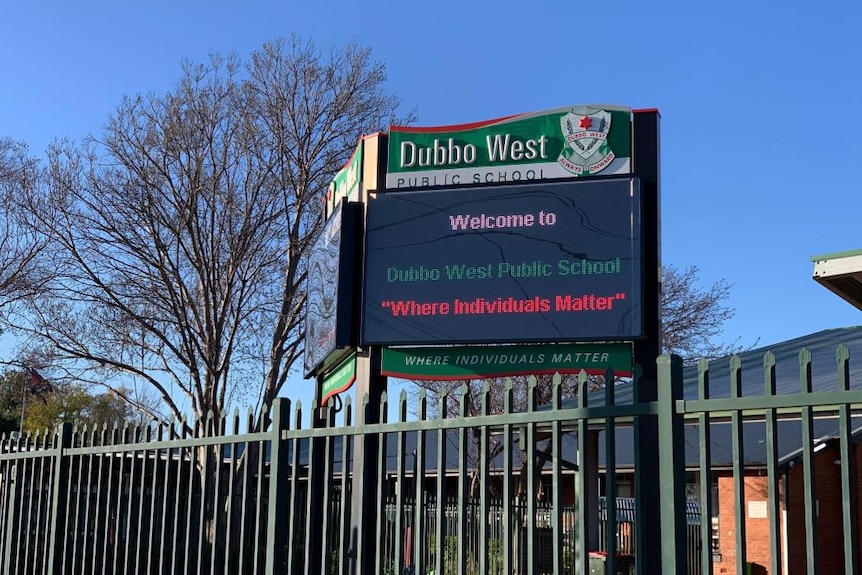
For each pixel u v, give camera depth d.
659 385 3.96
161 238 19.56
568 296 9.32
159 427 6.84
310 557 5.50
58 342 19.33
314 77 20.09
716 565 15.41
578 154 9.63
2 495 8.88
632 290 9.16
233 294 19.88
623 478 19.38
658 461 4.01
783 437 15.42
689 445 15.98
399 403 4.94
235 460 6.20
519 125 9.88
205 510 6.41
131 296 19.19
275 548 5.67
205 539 6.45
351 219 10.23
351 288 10.12
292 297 19.55
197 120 19.41
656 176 9.47
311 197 19.92
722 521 15.46
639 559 3.91
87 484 7.48
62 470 7.87
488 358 9.56
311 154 20.00
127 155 19.12
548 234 9.52
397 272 9.91
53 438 8.16
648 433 4.20
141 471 6.92
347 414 5.31
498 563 11.01
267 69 20.00
